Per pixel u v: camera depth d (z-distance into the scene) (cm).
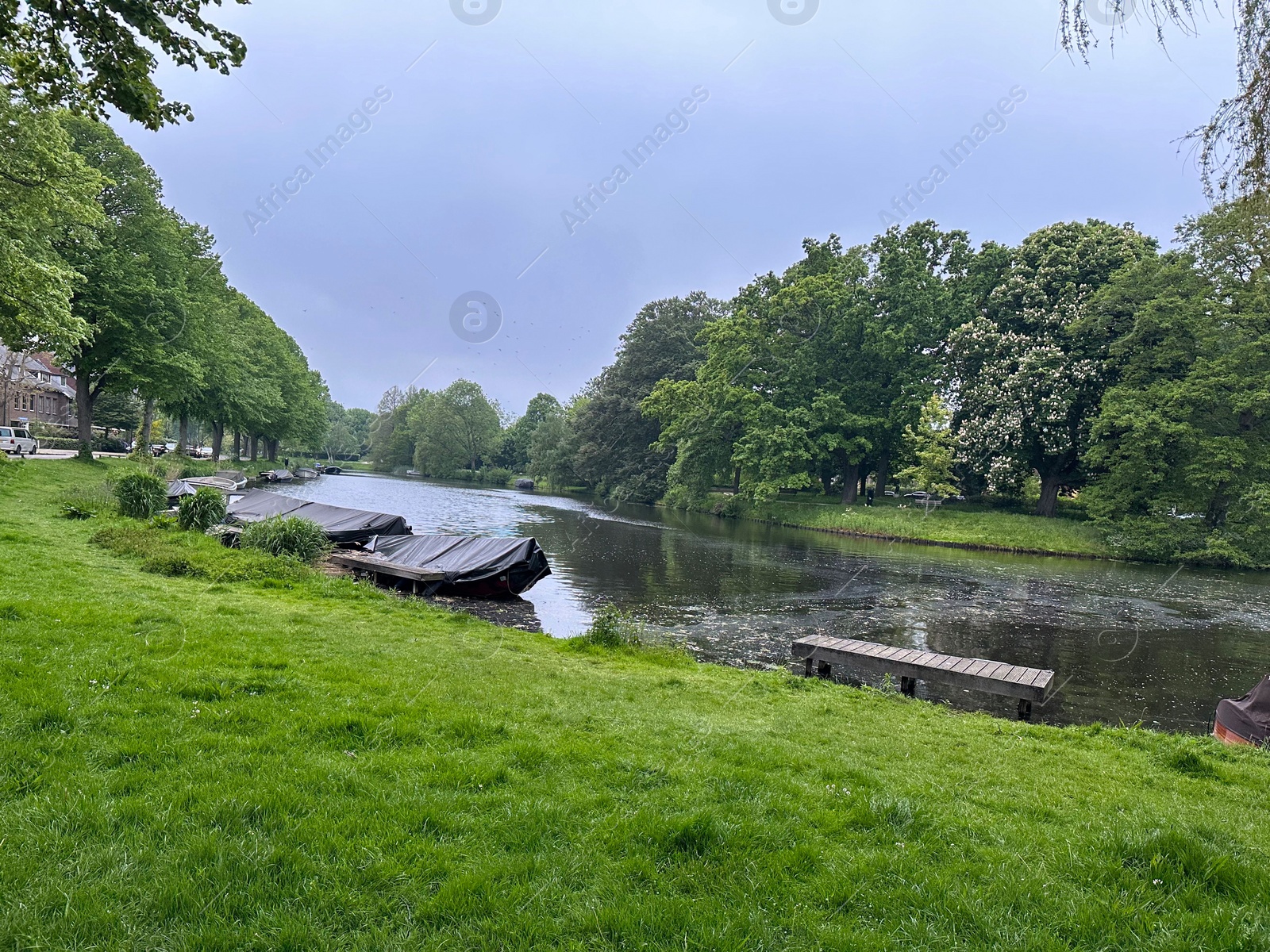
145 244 3569
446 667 877
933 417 4325
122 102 720
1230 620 1972
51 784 419
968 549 3706
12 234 2319
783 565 2703
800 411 4712
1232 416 3491
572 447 7956
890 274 4744
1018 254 4544
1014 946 326
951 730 854
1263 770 751
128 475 2262
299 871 350
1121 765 741
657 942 317
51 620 828
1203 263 3531
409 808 430
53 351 2861
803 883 379
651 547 3125
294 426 7481
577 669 1010
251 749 507
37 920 297
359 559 1877
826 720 839
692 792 499
